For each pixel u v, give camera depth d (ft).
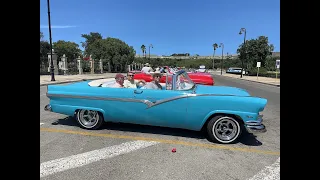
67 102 16.80
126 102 15.75
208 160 12.46
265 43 168.04
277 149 14.33
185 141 15.24
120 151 13.38
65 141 14.73
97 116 16.67
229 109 14.46
